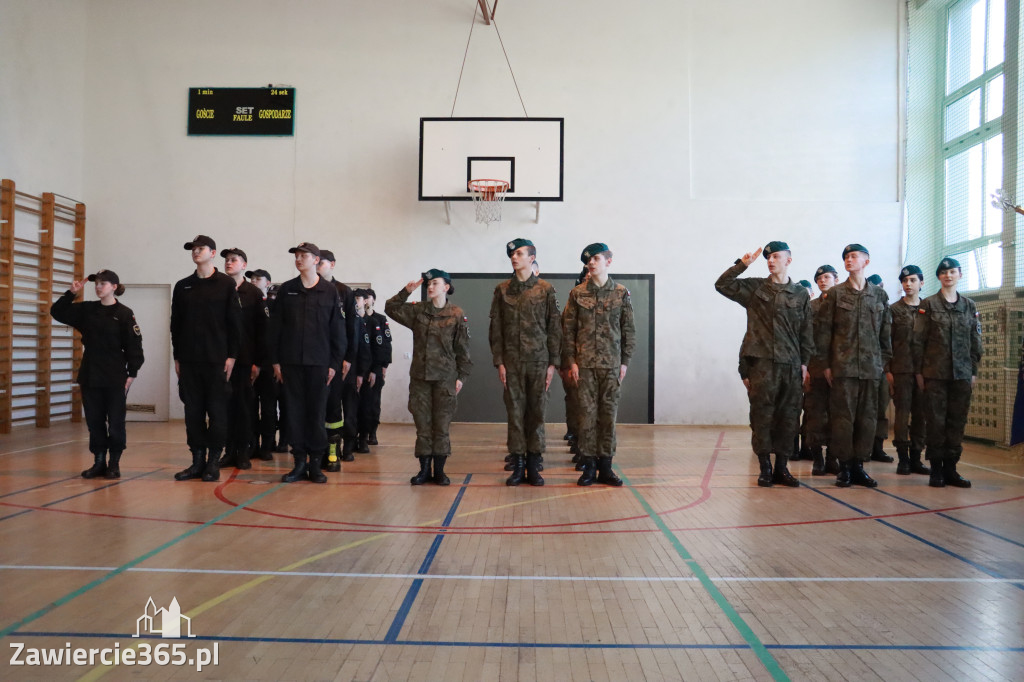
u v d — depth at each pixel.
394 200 10.95
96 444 5.70
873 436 5.52
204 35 11.07
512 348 5.42
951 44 10.06
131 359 5.70
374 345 7.96
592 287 5.50
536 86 10.97
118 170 11.05
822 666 2.31
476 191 10.28
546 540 3.85
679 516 4.46
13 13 9.54
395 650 2.42
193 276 5.58
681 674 2.25
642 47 10.98
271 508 4.60
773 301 5.46
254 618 2.69
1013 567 3.39
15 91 9.59
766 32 10.98
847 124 10.88
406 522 4.25
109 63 11.10
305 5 11.06
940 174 10.22
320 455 5.61
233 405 6.21
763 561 3.47
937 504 4.87
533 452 5.51
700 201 10.88
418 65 11.00
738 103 10.95
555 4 11.02
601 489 5.37
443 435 5.47
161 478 5.71
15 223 9.56
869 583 3.15
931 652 2.42
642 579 3.18
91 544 3.70
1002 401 8.23
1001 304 8.36
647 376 10.86
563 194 10.38
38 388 9.95
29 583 3.08
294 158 10.99
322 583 3.10
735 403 10.80
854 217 10.80
